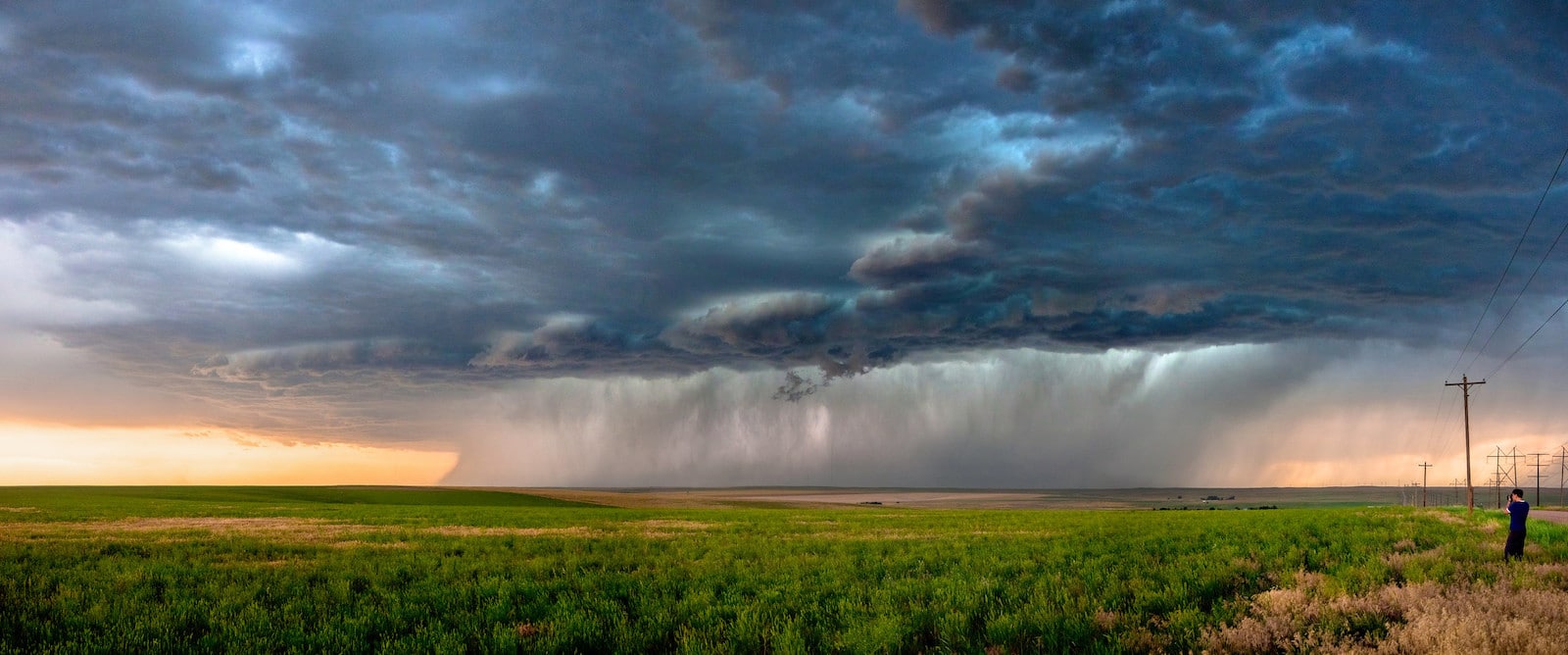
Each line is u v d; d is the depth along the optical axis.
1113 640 11.20
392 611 14.30
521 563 23.02
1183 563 20.58
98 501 84.06
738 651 11.51
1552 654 9.44
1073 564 21.08
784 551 26.67
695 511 77.81
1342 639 10.88
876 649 11.09
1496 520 46.81
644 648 11.88
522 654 11.41
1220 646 10.68
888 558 23.66
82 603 15.72
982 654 10.98
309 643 11.98
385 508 75.12
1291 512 66.81
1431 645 10.03
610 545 29.98
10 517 51.47
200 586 17.98
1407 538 29.38
